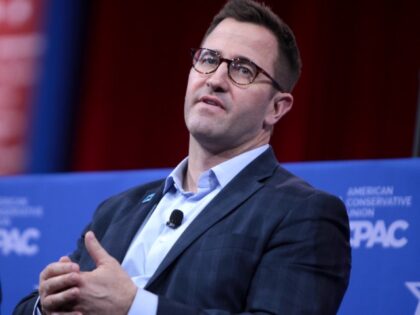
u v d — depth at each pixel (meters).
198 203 6.05
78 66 13.23
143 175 8.27
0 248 8.80
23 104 13.35
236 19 6.50
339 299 5.67
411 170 7.02
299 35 11.52
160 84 12.49
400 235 6.91
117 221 6.41
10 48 13.47
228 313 5.27
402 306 6.76
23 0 13.48
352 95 11.26
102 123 12.73
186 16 12.40
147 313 5.18
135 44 12.68
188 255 5.65
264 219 5.71
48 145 13.24
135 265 5.93
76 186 8.61
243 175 6.11
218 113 6.15
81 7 13.19
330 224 5.71
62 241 8.53
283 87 6.46
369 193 7.14
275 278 5.45
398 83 11.04
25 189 8.85
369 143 11.10
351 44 11.32
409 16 11.02
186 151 12.19
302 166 7.54
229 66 6.25
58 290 5.20
